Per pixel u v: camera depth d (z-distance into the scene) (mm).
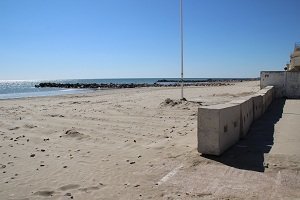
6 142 10617
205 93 37000
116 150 9305
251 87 52469
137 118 16031
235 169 7055
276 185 6062
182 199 5547
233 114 9227
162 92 41500
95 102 26297
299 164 7285
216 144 7980
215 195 5672
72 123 14570
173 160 7949
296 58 35594
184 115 16766
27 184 6520
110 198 5676
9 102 27672
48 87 90312
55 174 7141
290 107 20375
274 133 11117
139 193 5879
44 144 10312
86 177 6875
